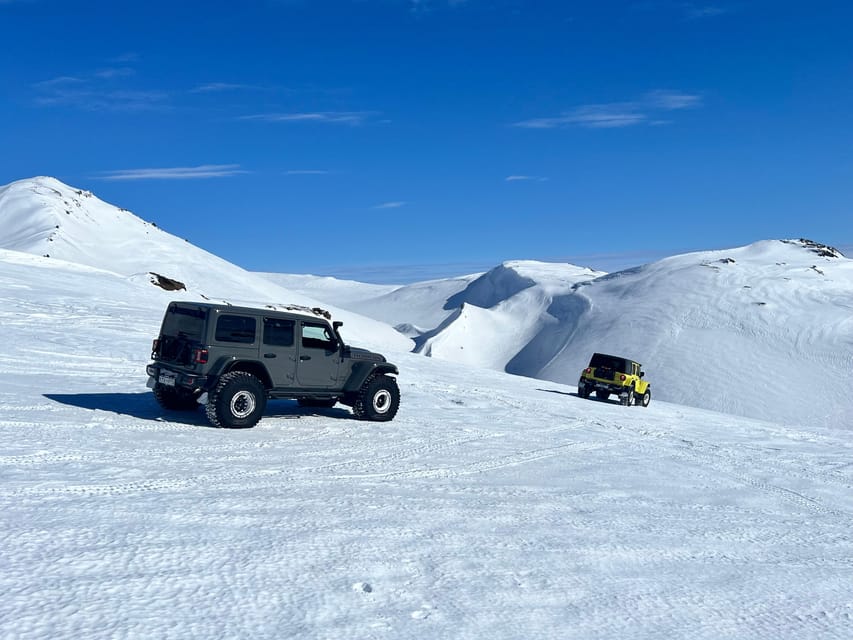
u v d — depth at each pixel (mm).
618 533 6934
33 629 3756
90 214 153375
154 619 4027
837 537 7656
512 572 5449
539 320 162875
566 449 12195
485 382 25641
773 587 5672
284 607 4383
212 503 6660
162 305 37000
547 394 24344
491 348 156875
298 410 13547
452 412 15797
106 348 20312
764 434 18344
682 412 25766
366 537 6012
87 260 123000
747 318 118375
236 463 8586
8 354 17375
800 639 4605
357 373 12539
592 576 5539
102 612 4051
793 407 89938
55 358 17688
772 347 107688
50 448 8367
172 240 151000
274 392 11555
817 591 5676
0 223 141250
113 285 41250
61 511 5941
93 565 4762
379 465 9258
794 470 12172
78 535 5352
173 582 4602
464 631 4258
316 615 4305
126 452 8594
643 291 144500
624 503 8352
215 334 10758
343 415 13406
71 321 25016
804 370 99375
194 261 135625
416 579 5102
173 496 6809
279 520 6281
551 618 4594
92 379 15102
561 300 166000
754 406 91250
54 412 10797
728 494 9562
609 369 26078
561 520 7242
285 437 10609
